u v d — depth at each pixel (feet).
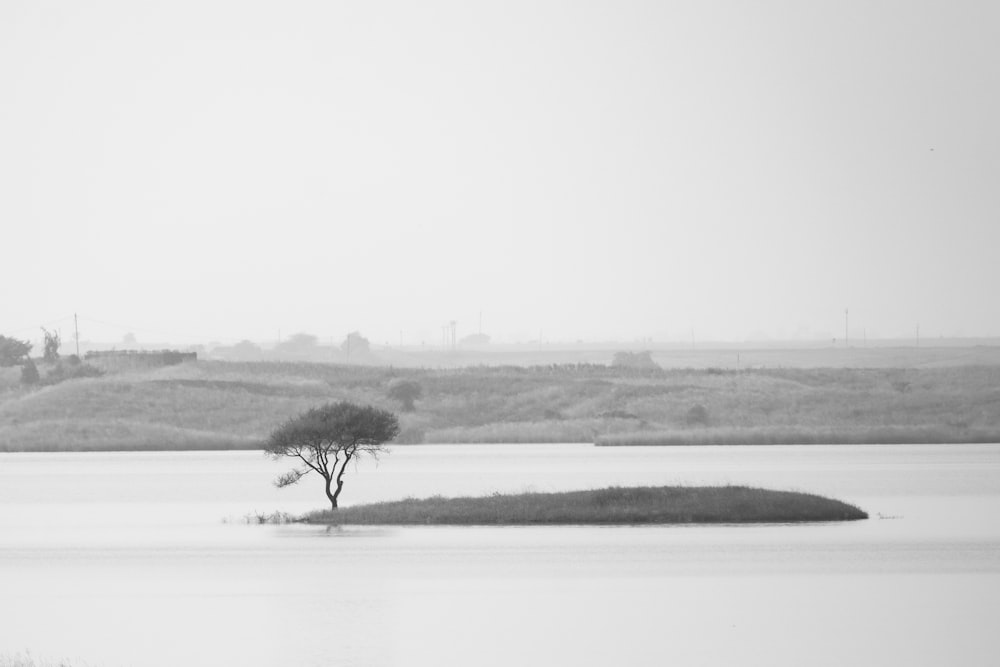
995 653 259.19
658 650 263.49
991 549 397.39
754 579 346.74
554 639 274.36
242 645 269.85
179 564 380.37
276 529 462.60
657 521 465.06
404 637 277.23
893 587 336.08
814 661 252.62
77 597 329.93
